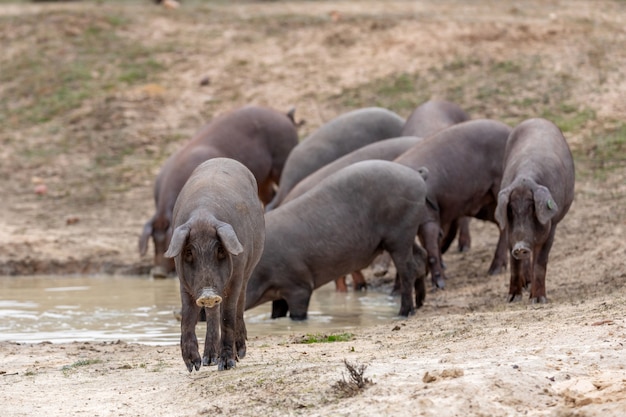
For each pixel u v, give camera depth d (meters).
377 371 29.00
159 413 27.83
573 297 46.53
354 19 107.75
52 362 37.09
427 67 96.06
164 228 64.06
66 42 108.75
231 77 100.06
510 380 26.52
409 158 55.97
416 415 24.56
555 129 50.59
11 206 80.06
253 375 30.61
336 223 49.38
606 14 105.69
